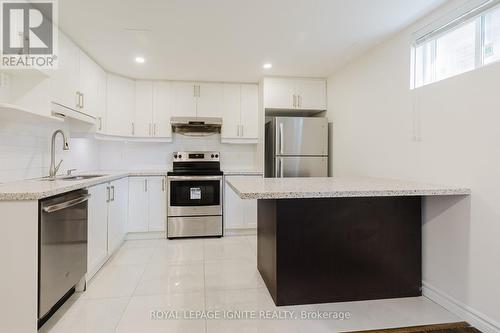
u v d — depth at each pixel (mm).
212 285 2371
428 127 2166
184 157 4195
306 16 2254
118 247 3312
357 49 2910
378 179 2539
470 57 1928
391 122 2602
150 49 2896
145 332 1731
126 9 2125
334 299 2119
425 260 2211
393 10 2160
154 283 2404
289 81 3861
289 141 3693
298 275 2068
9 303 1593
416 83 2332
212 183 3807
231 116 4094
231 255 3107
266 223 2344
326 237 2096
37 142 2531
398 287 2205
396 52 2545
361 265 2148
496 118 1672
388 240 2182
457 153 1920
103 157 4051
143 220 3697
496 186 1674
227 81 4051
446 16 2045
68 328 1768
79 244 2141
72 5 2055
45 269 1691
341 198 2105
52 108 2262
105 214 2752
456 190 1811
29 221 1602
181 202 3740
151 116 3938
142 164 4191
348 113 3373
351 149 3307
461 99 1891
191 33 2543
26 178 2373
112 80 3646
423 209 2229
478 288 1788
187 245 3459
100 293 2221
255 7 2119
